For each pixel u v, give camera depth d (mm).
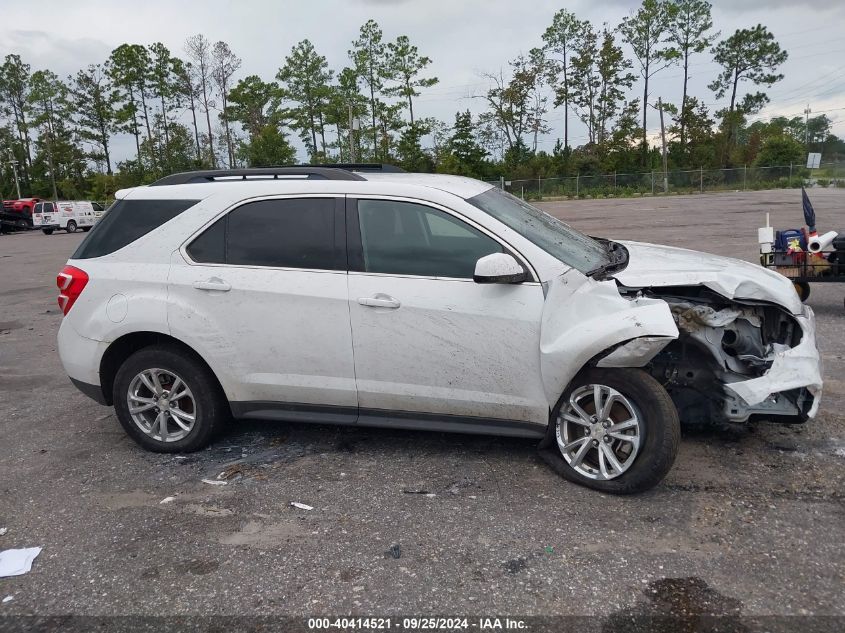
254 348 4270
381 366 4086
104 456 4656
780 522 3416
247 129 73312
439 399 4059
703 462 4102
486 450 4422
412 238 4062
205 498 3959
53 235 39781
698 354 3900
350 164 4973
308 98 72500
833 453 4148
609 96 70875
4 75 89812
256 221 4316
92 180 79375
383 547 3363
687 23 64938
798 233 7738
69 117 85938
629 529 3416
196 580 3164
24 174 94250
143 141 81812
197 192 4477
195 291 4320
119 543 3514
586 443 3828
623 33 68312
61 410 5727
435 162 63375
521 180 54906
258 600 2996
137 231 4523
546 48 71438
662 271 4047
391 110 69438
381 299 4008
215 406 4504
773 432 4488
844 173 47781
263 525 3627
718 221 21156
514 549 3291
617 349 3529
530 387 3898
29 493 4137
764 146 55656
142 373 4523
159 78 79938
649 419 3584
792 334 4027
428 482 4023
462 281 3932
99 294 4512
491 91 71812
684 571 3061
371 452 4492
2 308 11523
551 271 3805
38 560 3393
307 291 4141
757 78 66750
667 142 66625
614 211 30953
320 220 4203
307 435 4832
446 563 3203
